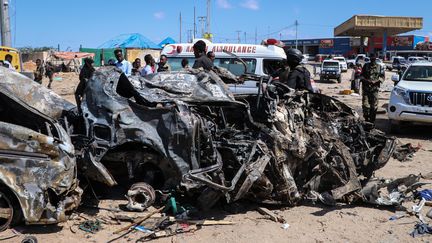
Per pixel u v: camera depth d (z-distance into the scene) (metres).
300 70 6.86
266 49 11.98
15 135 4.38
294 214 5.24
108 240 4.40
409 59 43.81
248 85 11.06
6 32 21.34
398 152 7.90
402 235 4.66
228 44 12.32
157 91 5.57
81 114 5.32
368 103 11.29
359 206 5.56
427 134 10.76
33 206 4.33
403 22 47.78
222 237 4.52
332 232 4.71
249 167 4.88
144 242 4.38
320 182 5.66
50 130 4.70
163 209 5.11
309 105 6.54
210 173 4.77
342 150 5.49
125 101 5.14
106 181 4.85
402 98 10.19
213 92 5.85
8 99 4.82
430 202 5.61
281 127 5.38
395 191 5.76
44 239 4.34
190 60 12.47
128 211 5.11
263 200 5.38
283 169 5.22
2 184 4.37
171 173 5.22
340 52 80.94
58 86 25.23
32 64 37.56
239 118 5.89
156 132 5.07
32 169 4.36
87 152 4.89
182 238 4.48
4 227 4.45
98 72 5.34
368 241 4.51
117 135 5.04
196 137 5.02
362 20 47.28
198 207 5.20
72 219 4.86
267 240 4.48
